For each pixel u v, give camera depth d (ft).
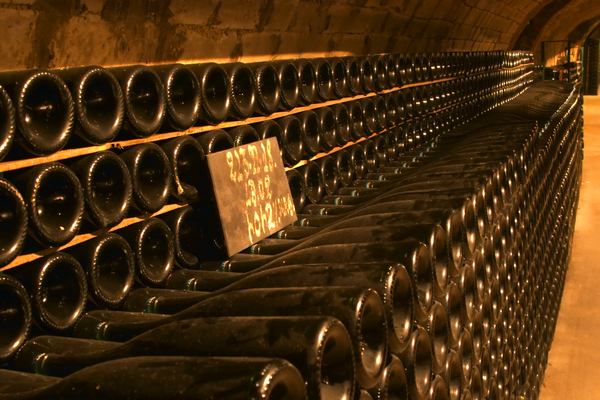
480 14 29.43
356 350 4.23
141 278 7.04
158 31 8.36
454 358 7.36
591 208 29.43
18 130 5.19
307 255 5.92
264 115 9.37
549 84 38.88
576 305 19.19
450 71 19.27
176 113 7.23
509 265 11.07
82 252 6.25
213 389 3.22
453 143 16.70
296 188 10.64
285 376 3.26
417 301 5.54
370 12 15.55
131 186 6.55
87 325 5.97
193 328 4.20
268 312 4.55
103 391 3.59
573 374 15.01
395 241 5.76
